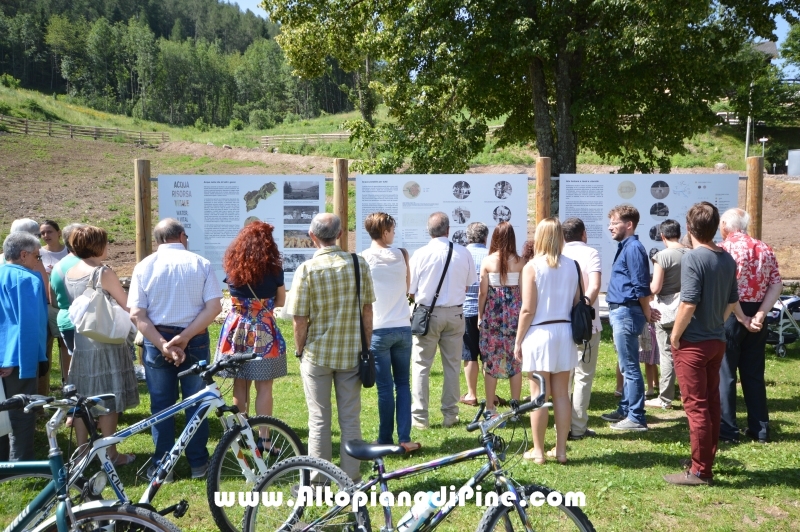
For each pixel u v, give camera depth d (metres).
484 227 6.94
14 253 5.12
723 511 4.48
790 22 12.87
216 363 4.11
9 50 122.38
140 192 8.65
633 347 6.16
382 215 5.46
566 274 5.16
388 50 14.51
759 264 5.61
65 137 52.72
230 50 179.50
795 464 5.23
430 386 7.86
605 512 4.47
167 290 4.86
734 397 5.80
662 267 6.48
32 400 3.32
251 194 8.72
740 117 13.92
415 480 4.97
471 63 12.63
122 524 3.17
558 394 5.27
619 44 11.65
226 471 4.43
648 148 12.85
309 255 8.77
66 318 5.60
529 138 15.72
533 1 12.49
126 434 3.71
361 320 4.77
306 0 15.46
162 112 123.50
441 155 13.71
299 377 8.22
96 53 127.88
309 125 90.75
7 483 4.57
